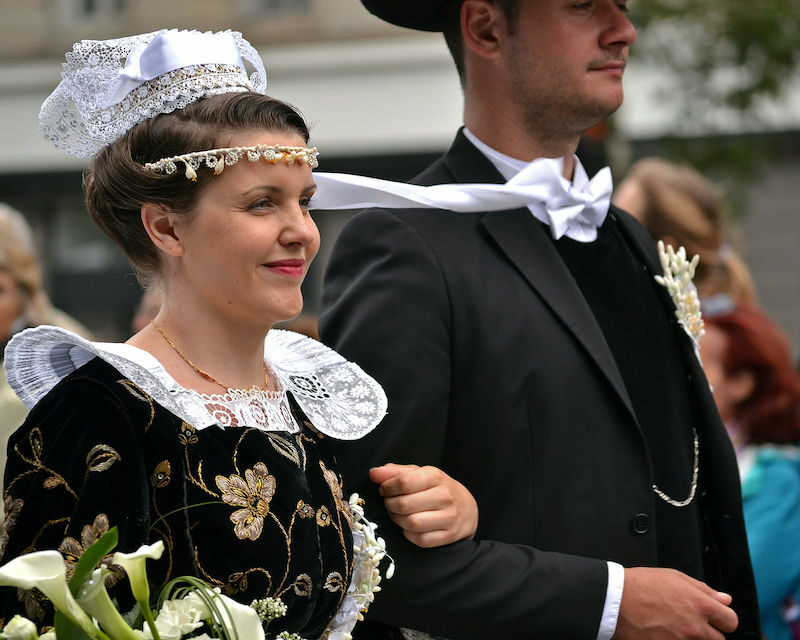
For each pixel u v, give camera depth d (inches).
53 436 133.1
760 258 921.5
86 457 130.6
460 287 179.8
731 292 291.0
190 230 141.6
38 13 918.4
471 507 169.9
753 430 277.7
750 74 750.5
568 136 196.5
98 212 148.0
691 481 192.1
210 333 144.7
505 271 183.8
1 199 946.1
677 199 287.0
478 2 194.4
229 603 123.9
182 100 142.9
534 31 188.1
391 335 174.6
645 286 202.2
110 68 147.9
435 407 173.5
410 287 177.8
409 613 167.0
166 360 143.5
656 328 198.5
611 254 199.8
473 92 198.7
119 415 132.3
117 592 129.6
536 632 165.9
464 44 198.4
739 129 778.8
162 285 147.5
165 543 132.4
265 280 141.9
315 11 897.5
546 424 176.4
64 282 957.2
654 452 189.2
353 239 187.3
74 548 127.3
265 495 138.5
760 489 270.7
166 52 144.2
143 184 140.9
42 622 127.0
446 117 887.7
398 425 170.4
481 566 167.0
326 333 182.7
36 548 129.6
